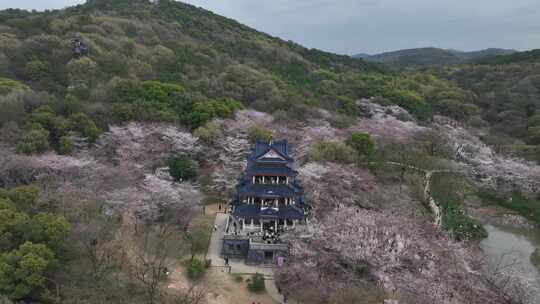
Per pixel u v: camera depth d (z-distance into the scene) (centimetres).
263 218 5959
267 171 6006
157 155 7906
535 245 7044
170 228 6156
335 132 9925
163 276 4938
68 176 6388
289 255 5312
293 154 8494
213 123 9094
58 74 10262
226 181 7700
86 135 7825
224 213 7144
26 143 6781
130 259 5128
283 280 4944
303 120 10438
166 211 6334
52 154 6788
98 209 5650
